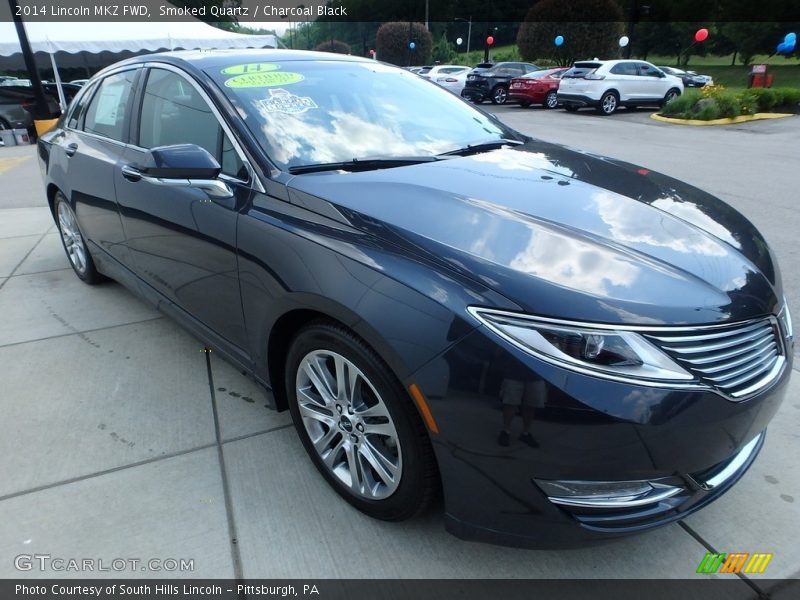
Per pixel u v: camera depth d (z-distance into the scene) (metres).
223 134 2.57
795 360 3.35
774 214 6.26
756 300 1.88
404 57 44.09
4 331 3.79
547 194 2.30
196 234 2.61
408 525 2.19
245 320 2.47
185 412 2.90
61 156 4.06
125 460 2.56
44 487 2.40
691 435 1.66
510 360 1.62
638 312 1.67
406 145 2.80
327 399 2.18
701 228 2.19
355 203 2.13
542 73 21.78
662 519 1.78
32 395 3.05
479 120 3.33
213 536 2.15
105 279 4.53
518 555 2.07
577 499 1.69
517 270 1.76
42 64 17.09
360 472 2.15
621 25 31.78
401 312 1.77
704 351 1.71
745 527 2.18
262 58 3.07
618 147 11.45
